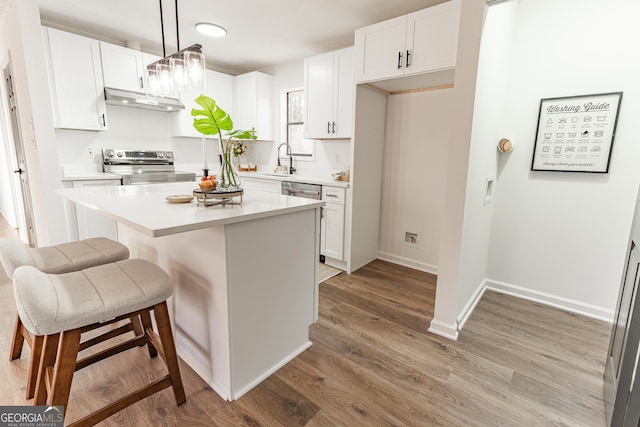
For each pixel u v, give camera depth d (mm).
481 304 2561
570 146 2340
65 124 3184
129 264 1512
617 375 1401
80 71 3225
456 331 2092
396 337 2100
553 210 2475
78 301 1180
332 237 3291
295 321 1876
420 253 3322
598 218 2309
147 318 1667
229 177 1862
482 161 2197
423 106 3109
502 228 2717
